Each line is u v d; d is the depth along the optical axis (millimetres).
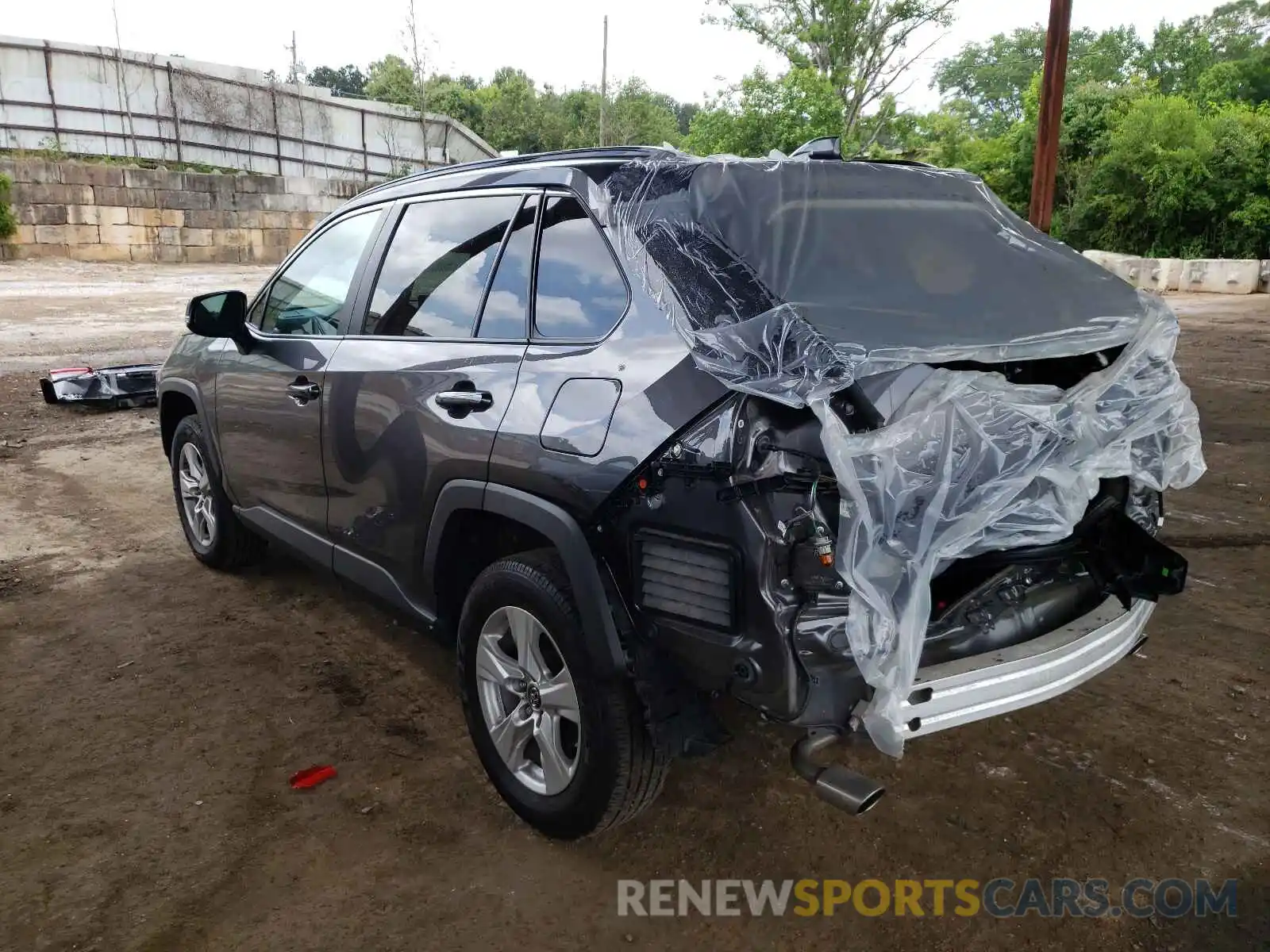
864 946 2326
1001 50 61906
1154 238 25766
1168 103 24922
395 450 2996
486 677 2783
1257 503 5652
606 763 2410
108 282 19750
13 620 4195
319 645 3975
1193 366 10672
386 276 3348
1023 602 2438
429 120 31828
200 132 26953
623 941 2342
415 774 3047
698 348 2193
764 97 25562
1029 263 2875
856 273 2479
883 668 2006
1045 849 2662
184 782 2990
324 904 2459
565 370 2490
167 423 4938
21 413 8539
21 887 2512
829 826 2781
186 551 5094
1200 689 3506
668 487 2174
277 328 3908
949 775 3014
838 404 2037
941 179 3154
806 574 2018
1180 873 2555
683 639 2201
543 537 2695
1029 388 2279
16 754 3148
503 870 2596
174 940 2326
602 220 2602
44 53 24031
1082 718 3328
